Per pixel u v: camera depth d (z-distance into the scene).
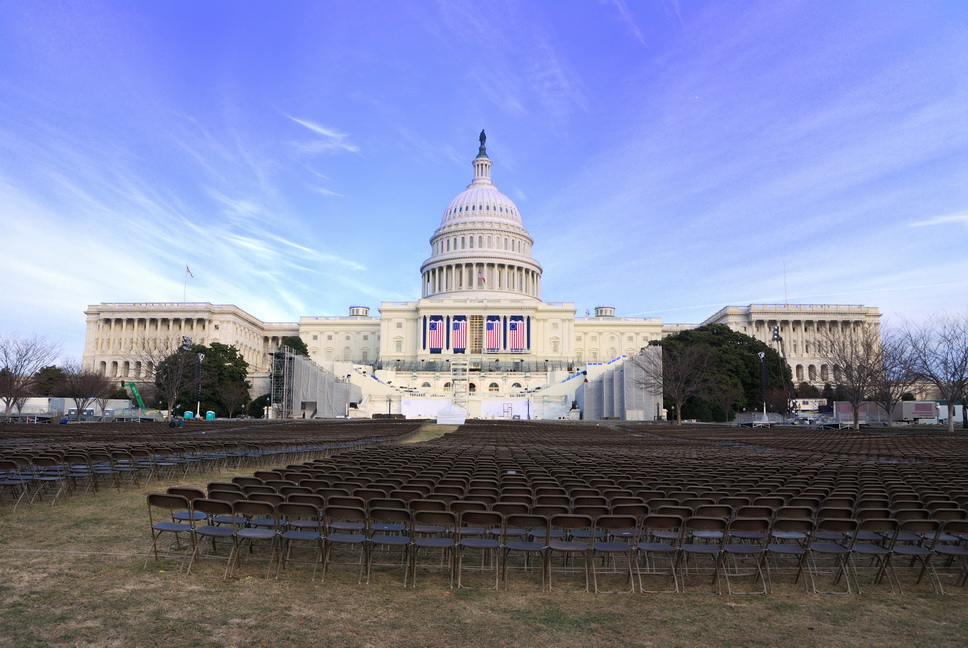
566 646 7.94
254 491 11.88
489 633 8.28
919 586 10.92
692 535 11.75
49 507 15.67
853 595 10.28
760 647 8.05
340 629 8.26
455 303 143.12
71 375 93.19
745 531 10.46
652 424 76.56
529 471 16.38
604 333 155.12
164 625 8.18
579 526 10.27
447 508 11.09
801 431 59.50
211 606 8.92
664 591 10.33
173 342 135.75
